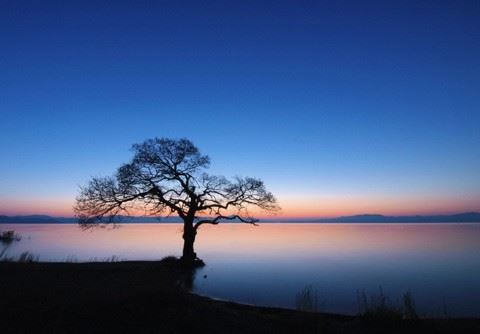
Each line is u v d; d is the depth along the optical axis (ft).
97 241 242.99
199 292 83.41
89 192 116.26
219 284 93.91
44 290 50.70
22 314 41.39
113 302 45.19
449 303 76.23
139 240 259.19
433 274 114.21
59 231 416.05
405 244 238.48
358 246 224.12
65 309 42.96
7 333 37.17
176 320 42.16
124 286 54.19
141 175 117.50
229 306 62.13
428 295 84.28
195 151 120.26
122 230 486.38
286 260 147.64
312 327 45.14
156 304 45.83
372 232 458.50
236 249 198.08
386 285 95.96
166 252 166.71
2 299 45.47
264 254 171.53
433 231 483.10
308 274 112.16
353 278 106.01
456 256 166.20
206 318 45.16
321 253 178.09
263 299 77.56
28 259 93.81
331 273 114.73
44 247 188.96
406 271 119.65
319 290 88.38
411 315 51.21
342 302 75.51
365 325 47.78
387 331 45.80
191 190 120.16
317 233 428.97
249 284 94.53
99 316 41.78
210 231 490.49
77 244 213.25
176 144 119.55
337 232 462.60
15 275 64.95
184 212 121.39
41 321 40.14
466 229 573.33
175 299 48.62
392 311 51.08
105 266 89.40
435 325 48.65
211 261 142.51
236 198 122.62
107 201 115.96
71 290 51.29
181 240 261.44
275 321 47.09
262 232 462.60
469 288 92.32
